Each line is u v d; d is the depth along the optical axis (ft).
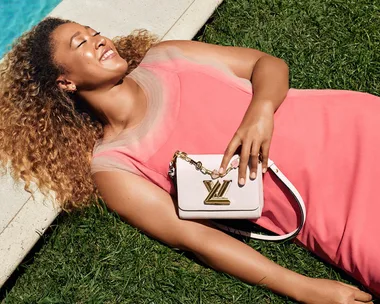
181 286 4.63
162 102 4.40
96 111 4.44
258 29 5.83
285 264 4.70
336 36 5.70
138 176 4.35
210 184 4.14
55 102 4.50
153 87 4.46
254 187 4.15
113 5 6.01
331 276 4.60
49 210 4.84
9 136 4.65
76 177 4.68
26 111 4.55
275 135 4.32
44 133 4.60
